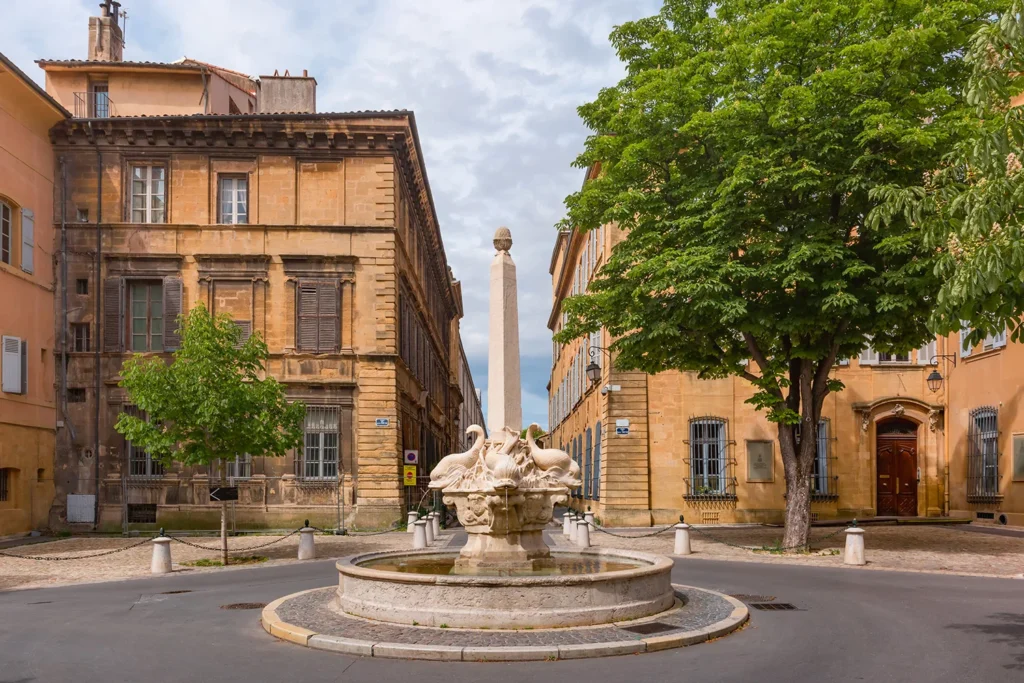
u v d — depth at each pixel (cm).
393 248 3108
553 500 1338
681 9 2284
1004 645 981
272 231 3084
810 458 2106
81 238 3084
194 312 2080
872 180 1859
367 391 3041
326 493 2978
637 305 2170
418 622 1066
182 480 2980
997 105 889
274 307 3058
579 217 2308
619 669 873
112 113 3384
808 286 1870
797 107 1872
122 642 1045
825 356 2064
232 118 3053
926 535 2430
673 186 2197
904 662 896
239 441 2052
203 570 1900
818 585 1512
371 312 3081
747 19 2050
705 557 2003
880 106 1802
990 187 849
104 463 3011
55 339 3048
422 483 3659
